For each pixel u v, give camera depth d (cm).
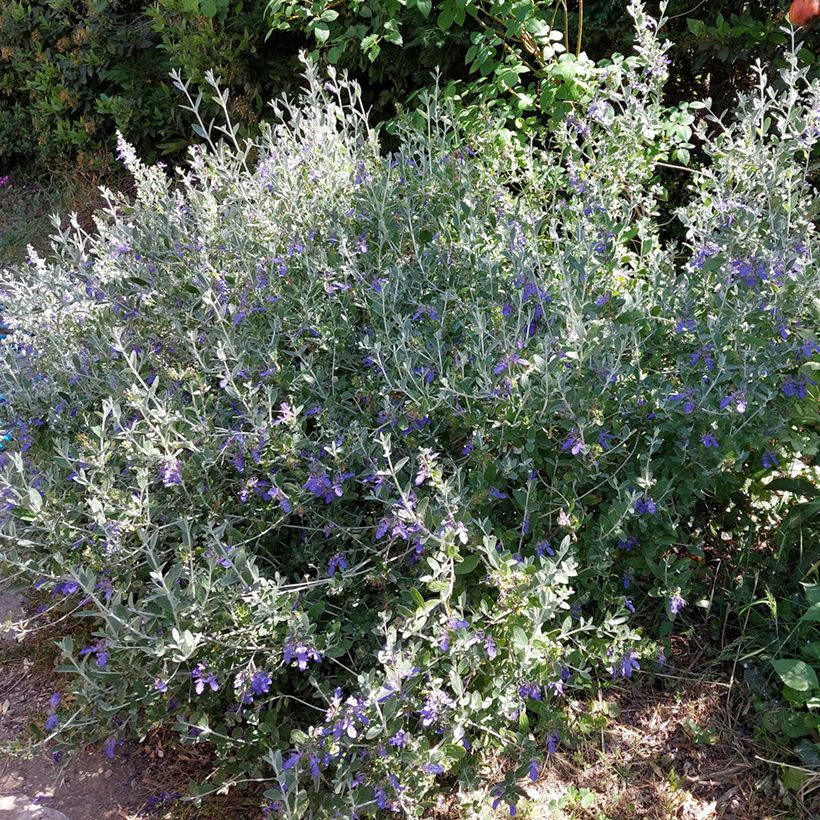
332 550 257
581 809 230
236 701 242
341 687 232
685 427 248
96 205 667
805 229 265
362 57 501
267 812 215
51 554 267
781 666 234
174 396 280
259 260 308
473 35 408
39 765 258
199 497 257
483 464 240
